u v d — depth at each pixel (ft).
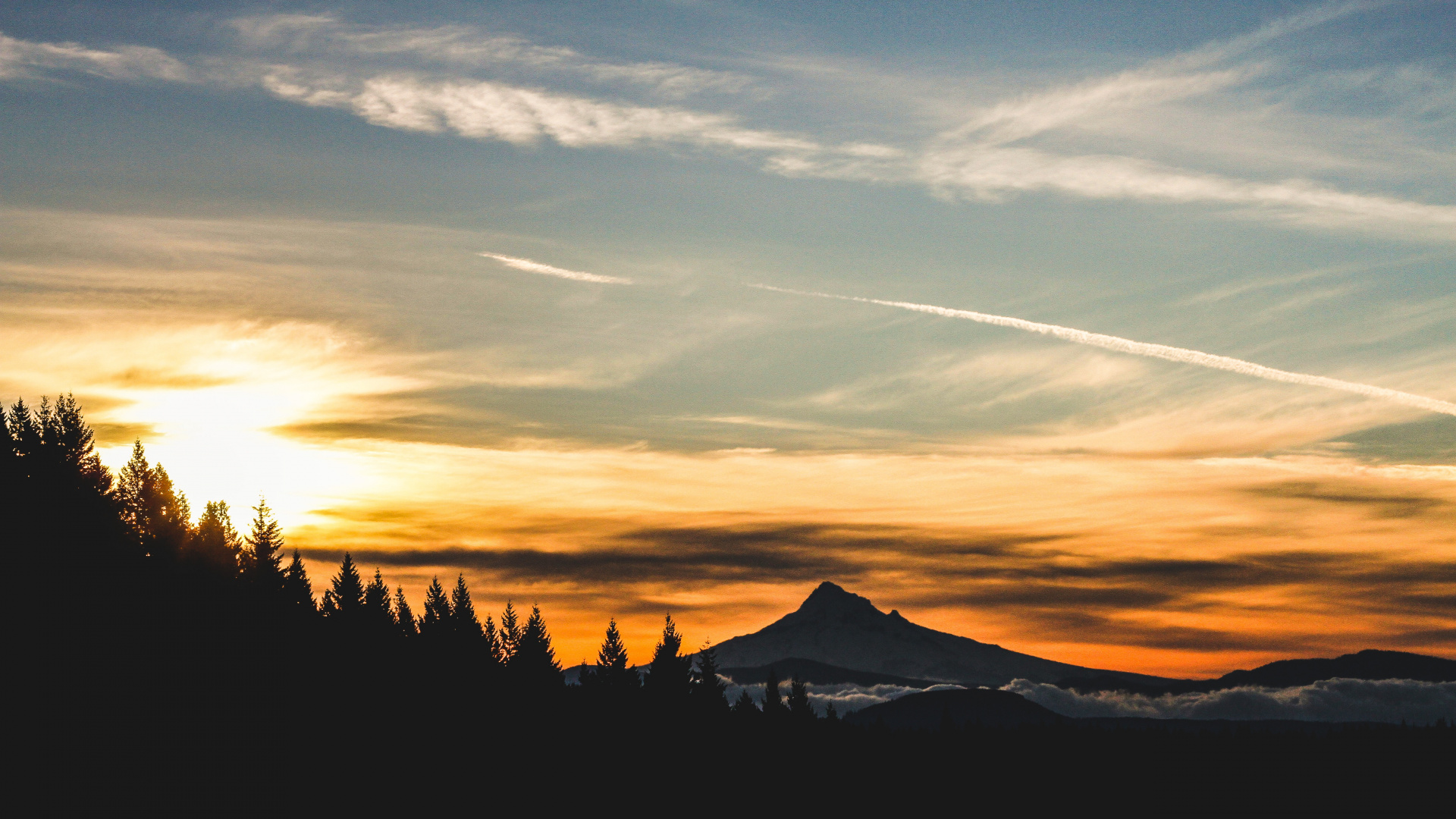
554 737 390.63
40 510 347.36
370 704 350.43
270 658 342.64
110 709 271.90
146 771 256.11
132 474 433.07
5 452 375.66
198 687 304.50
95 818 228.84
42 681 268.62
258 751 291.17
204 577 377.09
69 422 426.92
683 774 400.47
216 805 258.16
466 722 371.56
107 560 343.26
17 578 306.76
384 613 428.97
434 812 309.83
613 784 374.43
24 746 241.55
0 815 217.77
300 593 428.97
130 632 311.06
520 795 343.05
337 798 290.97
